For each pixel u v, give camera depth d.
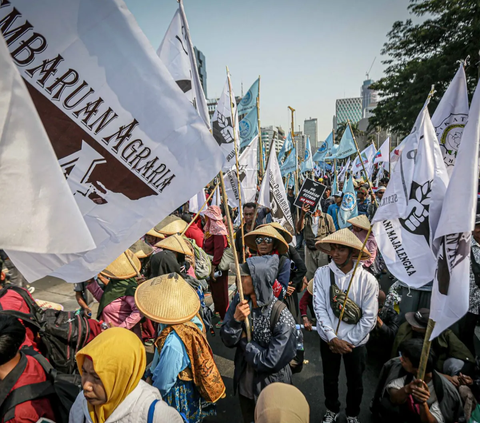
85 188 1.59
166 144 1.68
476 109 1.63
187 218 6.26
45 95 1.43
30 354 1.77
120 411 1.50
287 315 2.19
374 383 3.43
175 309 2.19
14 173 1.17
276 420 1.32
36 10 1.34
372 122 26.66
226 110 5.20
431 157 2.28
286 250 3.44
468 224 1.64
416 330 2.75
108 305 3.14
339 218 6.57
